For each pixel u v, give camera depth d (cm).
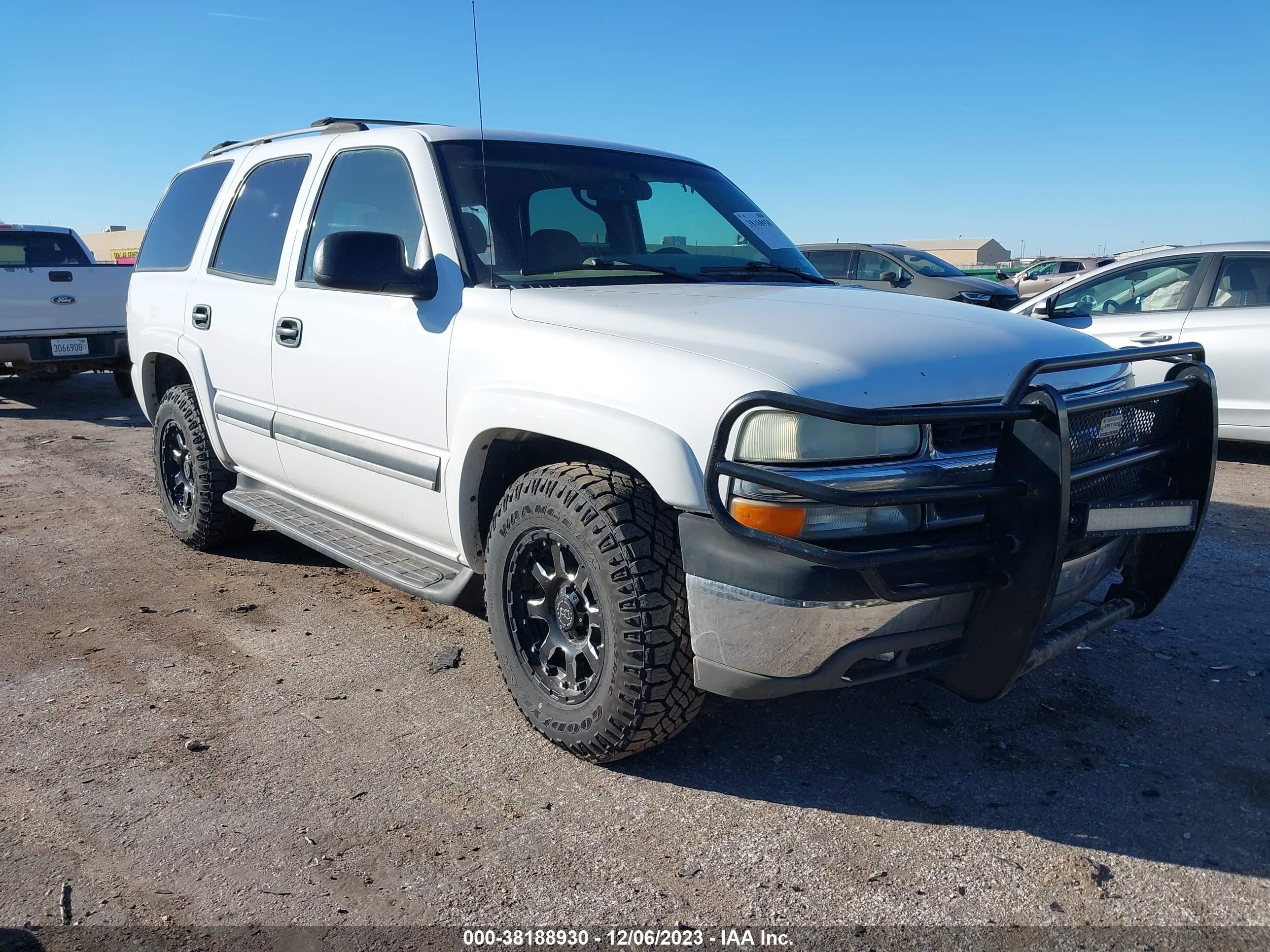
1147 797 289
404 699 353
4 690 360
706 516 262
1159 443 314
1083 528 267
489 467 333
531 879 252
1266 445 823
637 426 266
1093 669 374
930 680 290
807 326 285
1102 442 294
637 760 310
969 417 249
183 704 349
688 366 265
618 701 284
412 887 249
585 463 300
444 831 272
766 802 287
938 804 286
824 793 292
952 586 255
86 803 286
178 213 542
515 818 279
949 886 249
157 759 311
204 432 492
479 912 240
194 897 245
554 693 312
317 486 420
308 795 290
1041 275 2473
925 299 348
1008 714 339
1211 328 732
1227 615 429
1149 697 352
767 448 248
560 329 302
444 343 333
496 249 347
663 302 315
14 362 970
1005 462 258
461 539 338
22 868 256
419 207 361
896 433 255
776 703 347
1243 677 368
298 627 422
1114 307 801
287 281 423
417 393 345
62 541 552
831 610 246
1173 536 316
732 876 254
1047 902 243
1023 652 259
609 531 278
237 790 293
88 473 741
